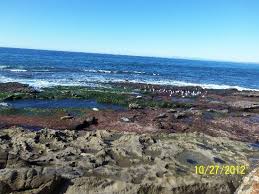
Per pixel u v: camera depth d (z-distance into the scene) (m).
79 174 14.49
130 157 16.75
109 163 15.98
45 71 76.88
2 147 16.83
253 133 30.52
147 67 135.38
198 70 143.50
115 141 19.31
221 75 119.62
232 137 28.53
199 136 21.75
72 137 20.11
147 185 14.09
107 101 40.22
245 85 84.81
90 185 13.84
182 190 14.40
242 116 37.56
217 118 35.41
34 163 15.33
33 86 50.72
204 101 46.81
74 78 67.31
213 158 17.38
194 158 17.27
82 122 28.95
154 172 15.10
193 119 33.97
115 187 13.90
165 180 14.55
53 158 15.96
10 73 67.44
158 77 87.06
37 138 19.27
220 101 47.62
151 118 32.66
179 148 18.19
